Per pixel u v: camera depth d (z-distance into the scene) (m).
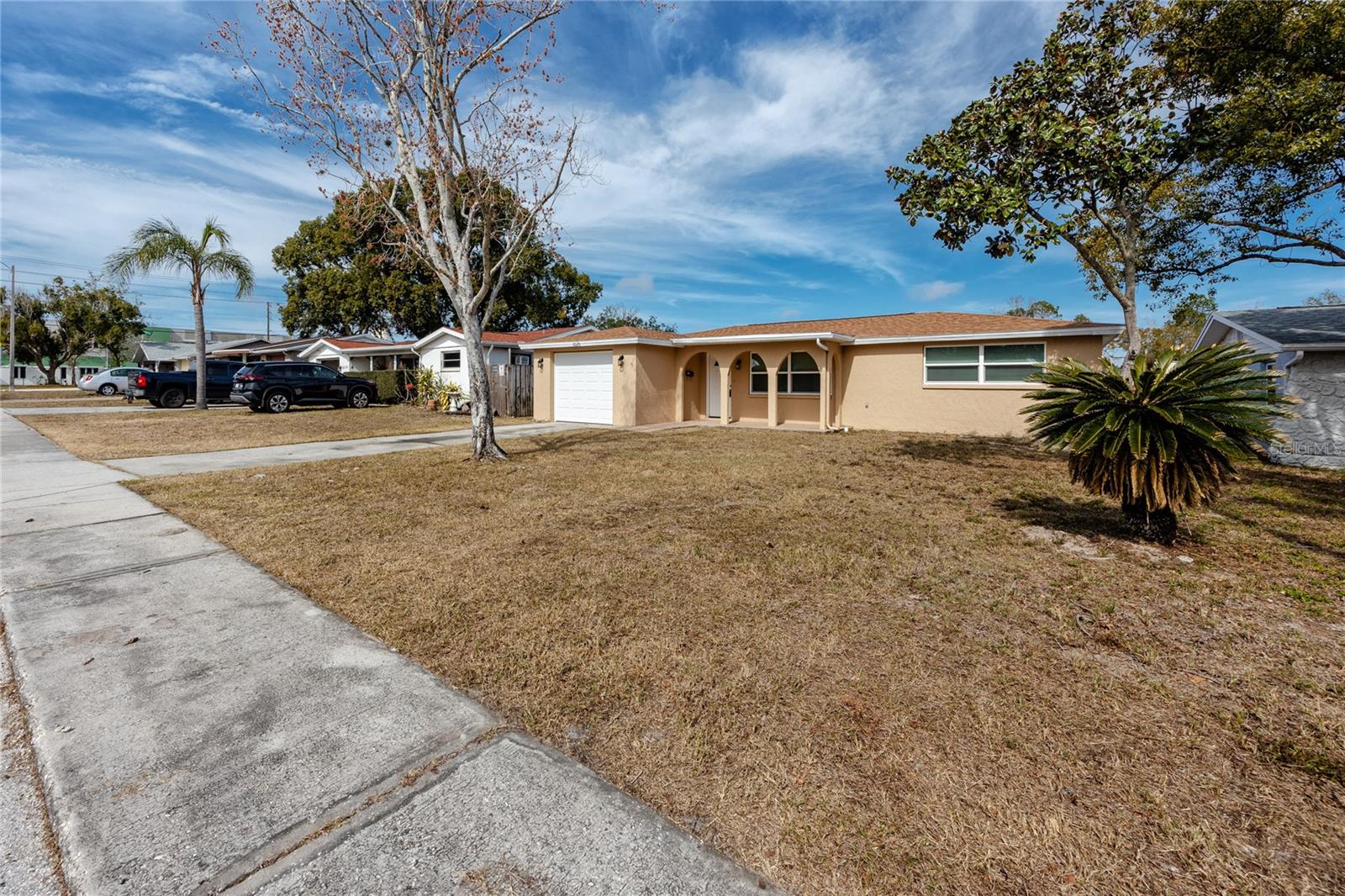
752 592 4.00
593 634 3.35
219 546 5.00
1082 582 4.20
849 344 15.28
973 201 8.43
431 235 9.72
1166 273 12.43
